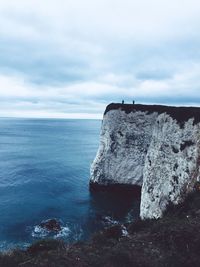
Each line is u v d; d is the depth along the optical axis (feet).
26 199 169.89
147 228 72.13
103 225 131.95
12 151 366.63
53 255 53.36
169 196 115.44
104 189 187.62
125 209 153.17
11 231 125.08
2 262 52.90
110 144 185.68
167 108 137.28
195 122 113.70
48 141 495.82
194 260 51.52
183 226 61.62
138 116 180.04
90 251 55.01
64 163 281.95
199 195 95.61
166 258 51.98
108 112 190.19
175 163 117.50
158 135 135.54
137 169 179.83
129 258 51.39
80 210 151.74
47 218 140.67
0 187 195.31
